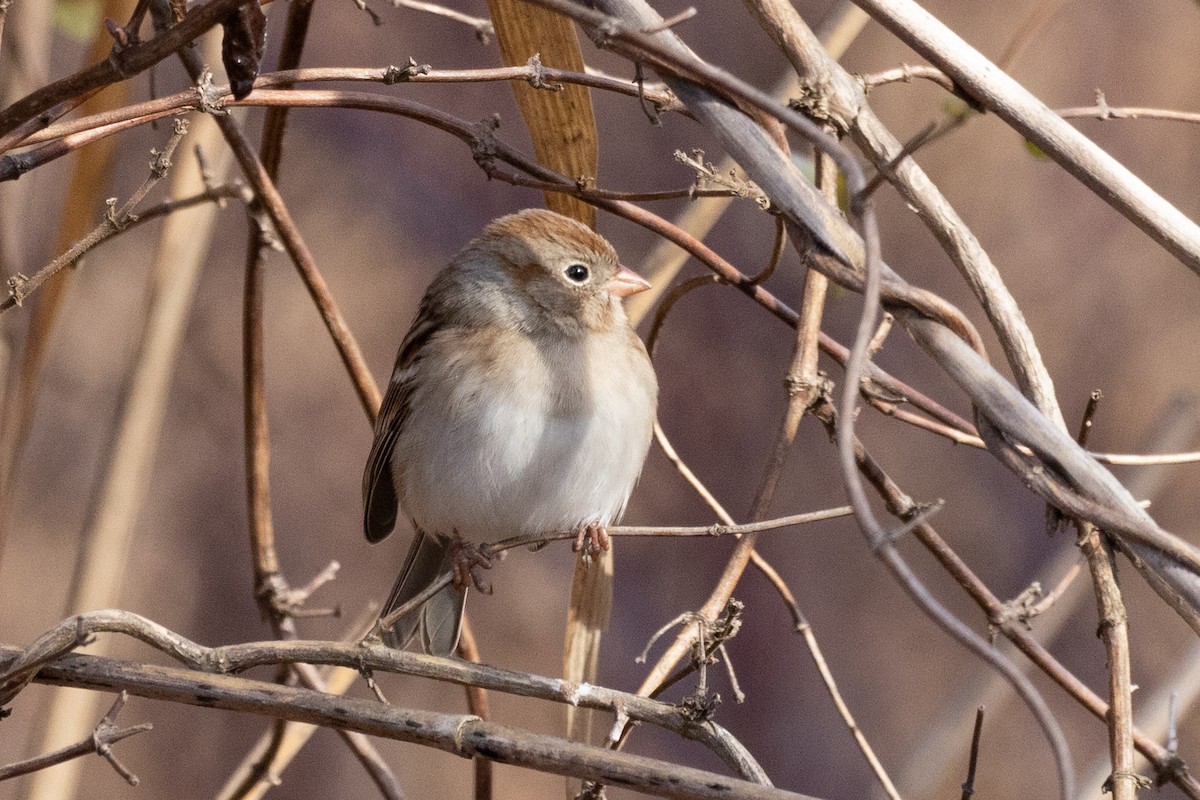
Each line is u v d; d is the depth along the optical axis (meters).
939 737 10.45
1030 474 4.95
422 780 15.22
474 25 6.98
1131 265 15.32
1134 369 15.18
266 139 7.48
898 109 15.05
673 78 5.16
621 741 5.58
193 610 15.15
